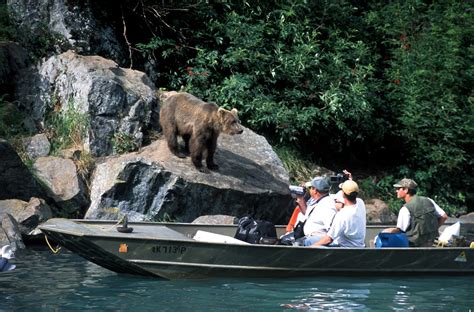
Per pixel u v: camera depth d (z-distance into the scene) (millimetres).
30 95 18672
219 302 9984
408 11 24031
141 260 11250
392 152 23938
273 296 10422
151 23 21516
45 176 16031
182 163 16828
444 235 13445
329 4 22906
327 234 11922
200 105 16609
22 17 19922
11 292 10391
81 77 17953
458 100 23078
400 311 9703
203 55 20844
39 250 13945
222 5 22156
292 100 21172
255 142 18688
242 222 12695
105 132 17625
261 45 21281
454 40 23047
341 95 20750
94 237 10953
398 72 22719
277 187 17219
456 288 11375
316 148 22781
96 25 20359
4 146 14883
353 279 11812
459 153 22484
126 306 9648
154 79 21172
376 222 19109
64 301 9883
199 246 11305
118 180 15555
